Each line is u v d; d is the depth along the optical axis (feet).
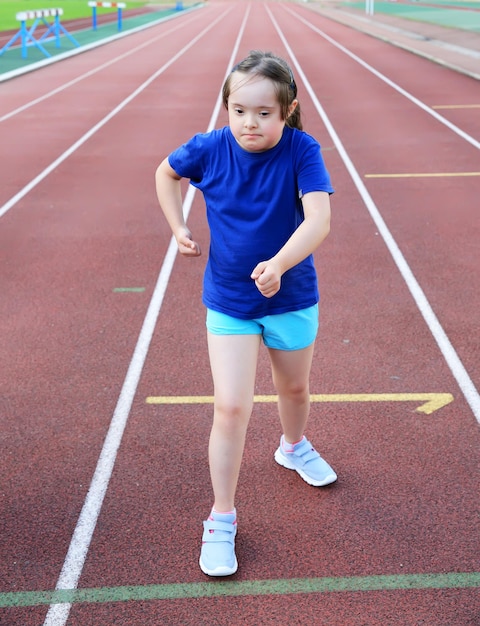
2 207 27.35
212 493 11.32
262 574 9.68
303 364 10.20
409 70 66.80
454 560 9.86
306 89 56.39
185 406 13.75
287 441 11.50
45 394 14.25
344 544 10.21
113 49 90.79
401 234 23.79
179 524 10.65
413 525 10.57
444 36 94.63
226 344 9.41
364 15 151.74
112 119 45.03
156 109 48.24
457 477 11.62
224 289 9.27
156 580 9.59
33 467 11.98
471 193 28.58
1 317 17.87
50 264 21.40
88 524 10.66
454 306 18.22
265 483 11.51
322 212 8.57
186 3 258.57
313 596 9.29
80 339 16.63
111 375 14.98
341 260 21.50
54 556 10.03
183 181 30.42
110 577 9.65
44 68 72.28
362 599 9.22
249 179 8.81
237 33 115.65
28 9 173.88
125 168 33.06
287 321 9.59
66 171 32.71
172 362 15.49
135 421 13.28
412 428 12.99
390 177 31.09
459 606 9.09
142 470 11.87
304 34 112.27
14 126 43.47
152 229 24.52
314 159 8.74
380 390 14.29
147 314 17.95
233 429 9.45
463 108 47.16
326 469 11.40
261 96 8.24
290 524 10.62
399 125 42.29
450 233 23.82
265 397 13.99
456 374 14.87
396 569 9.73
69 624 8.88
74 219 25.79
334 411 13.56
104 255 22.09
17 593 9.37
